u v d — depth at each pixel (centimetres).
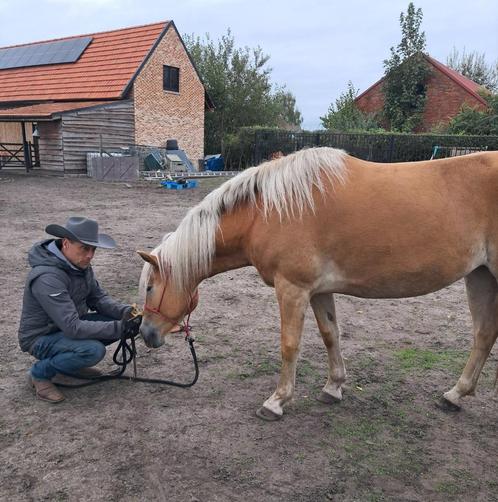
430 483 246
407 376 359
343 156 277
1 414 299
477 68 4656
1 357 376
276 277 274
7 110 1984
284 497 233
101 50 2331
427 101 2900
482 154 272
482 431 292
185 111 2366
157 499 230
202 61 3062
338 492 238
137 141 2130
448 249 261
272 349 402
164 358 383
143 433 282
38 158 2061
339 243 263
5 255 678
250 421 297
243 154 2120
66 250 306
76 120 1848
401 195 261
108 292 533
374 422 299
